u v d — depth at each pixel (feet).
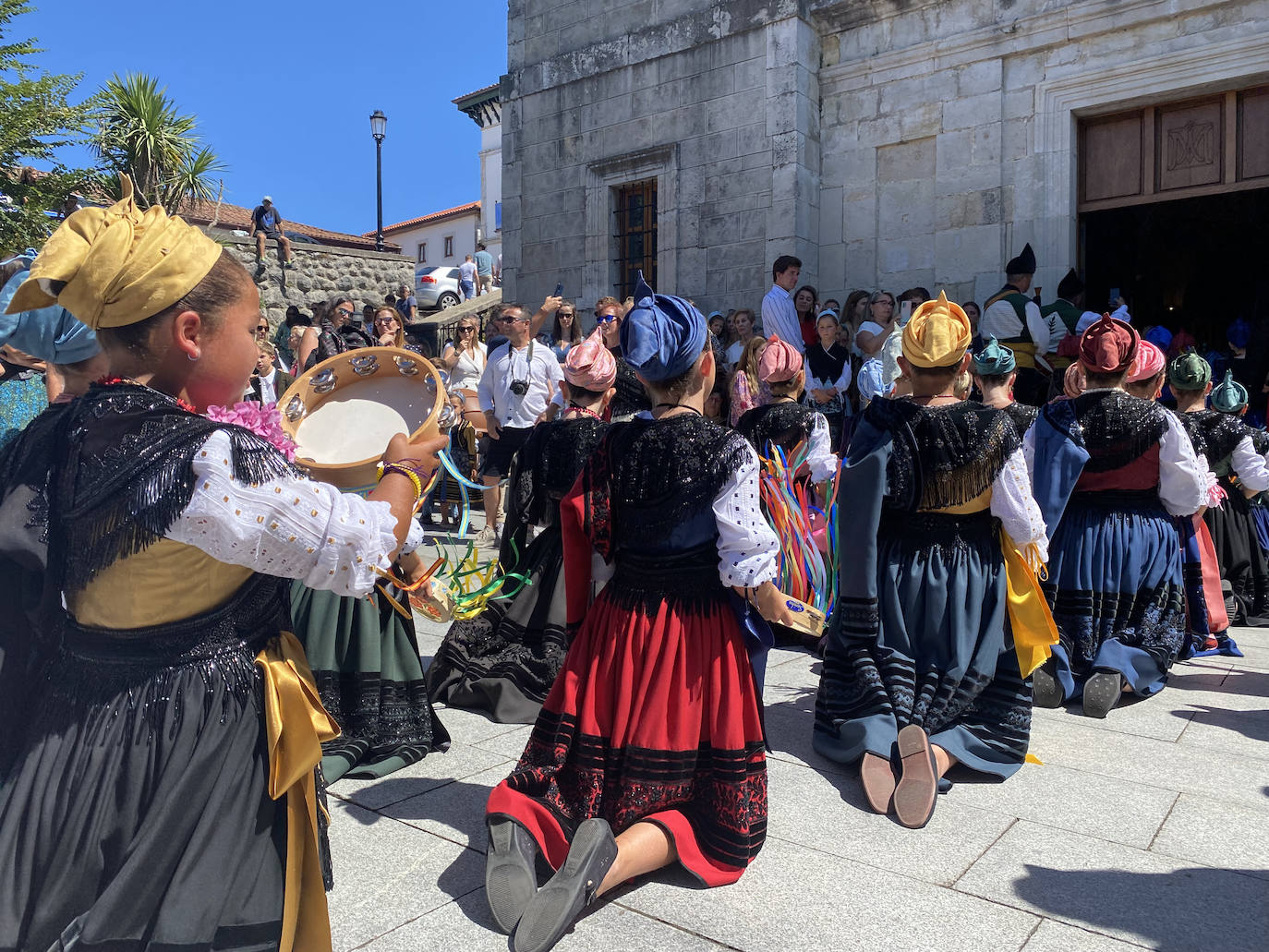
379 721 10.37
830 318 25.94
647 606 7.64
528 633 12.44
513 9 40.75
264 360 25.30
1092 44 28.19
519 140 40.83
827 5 32.24
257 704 4.83
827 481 13.09
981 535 10.34
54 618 4.55
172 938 4.35
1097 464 12.86
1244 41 25.73
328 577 4.68
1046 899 7.59
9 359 8.41
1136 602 12.94
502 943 6.89
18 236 43.93
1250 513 18.02
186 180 52.08
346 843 8.54
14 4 43.98
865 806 9.43
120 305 4.37
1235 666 14.92
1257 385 27.53
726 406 24.84
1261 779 10.19
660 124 36.27
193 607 4.64
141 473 4.28
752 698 7.74
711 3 34.42
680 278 35.86
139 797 4.49
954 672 10.11
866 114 32.45
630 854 7.19
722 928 7.10
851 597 10.36
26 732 4.74
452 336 46.26
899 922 7.23
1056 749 11.15
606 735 7.63
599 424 12.35
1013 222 29.76
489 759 10.71
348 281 60.13
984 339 24.97
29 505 4.46
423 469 5.57
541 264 40.47
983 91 29.99
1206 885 7.85
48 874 4.42
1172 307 42.29
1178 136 28.02
